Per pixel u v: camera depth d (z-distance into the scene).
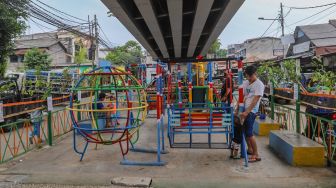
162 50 21.00
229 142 5.59
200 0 9.12
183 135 7.71
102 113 7.80
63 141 7.23
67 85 16.98
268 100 10.53
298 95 6.41
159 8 11.23
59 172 4.86
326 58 16.67
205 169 4.89
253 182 4.28
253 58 36.09
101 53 44.50
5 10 11.65
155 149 6.06
